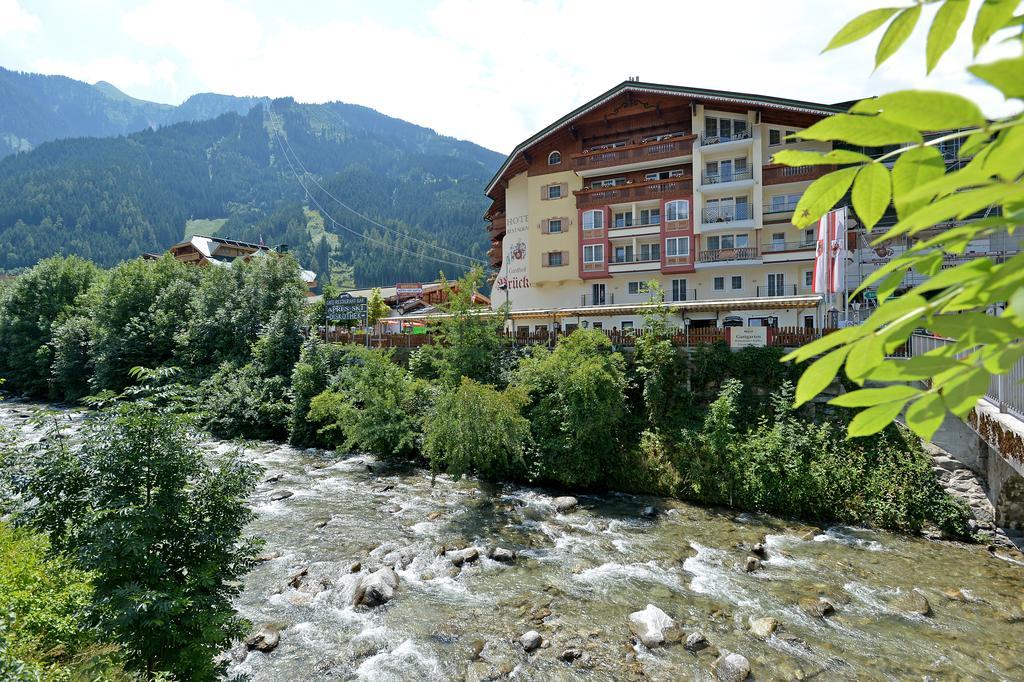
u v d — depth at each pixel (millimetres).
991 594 14453
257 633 12398
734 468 21906
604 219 44969
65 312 53969
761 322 35812
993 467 18656
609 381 24094
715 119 42812
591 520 20125
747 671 11125
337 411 28922
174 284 50531
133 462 8508
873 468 20656
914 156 1596
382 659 11719
